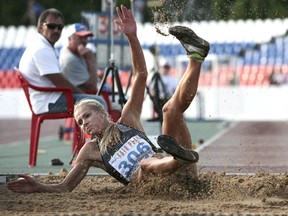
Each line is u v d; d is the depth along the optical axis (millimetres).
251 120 47625
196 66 13688
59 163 21547
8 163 22562
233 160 21719
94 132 14086
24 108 52719
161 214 11727
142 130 14641
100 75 29078
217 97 48344
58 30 21438
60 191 14242
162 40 48469
